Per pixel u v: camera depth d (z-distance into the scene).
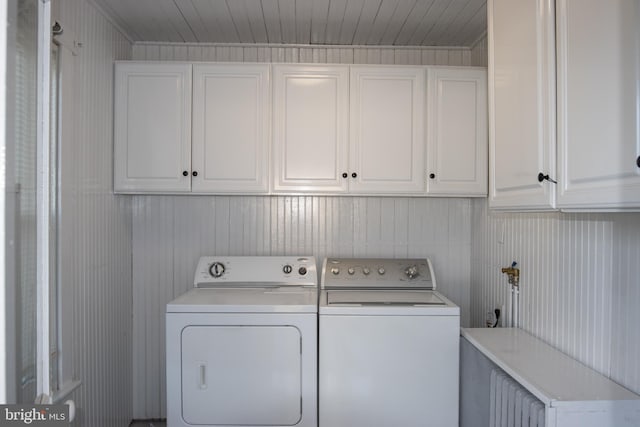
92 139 2.05
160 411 2.62
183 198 2.63
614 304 1.34
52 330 1.73
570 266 1.58
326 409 1.91
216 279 2.41
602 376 1.38
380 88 2.33
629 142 0.89
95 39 2.09
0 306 0.70
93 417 2.07
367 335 1.91
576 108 1.08
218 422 1.90
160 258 2.63
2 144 0.70
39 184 0.80
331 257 2.62
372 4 2.09
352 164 2.33
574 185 1.10
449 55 2.67
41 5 0.79
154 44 2.61
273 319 1.91
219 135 2.31
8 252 0.72
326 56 2.65
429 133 2.33
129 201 2.55
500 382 1.51
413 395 1.91
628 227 1.28
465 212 2.70
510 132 1.45
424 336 1.91
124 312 2.48
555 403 1.19
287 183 2.33
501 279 2.21
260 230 2.65
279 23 2.32
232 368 1.91
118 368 2.39
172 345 1.90
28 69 0.76
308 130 2.32
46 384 0.81
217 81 2.30
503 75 1.51
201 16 2.24
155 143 2.30
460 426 1.96
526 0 1.33
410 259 2.48
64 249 1.77
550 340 1.72
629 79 0.89
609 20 0.95
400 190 2.34
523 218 1.96
